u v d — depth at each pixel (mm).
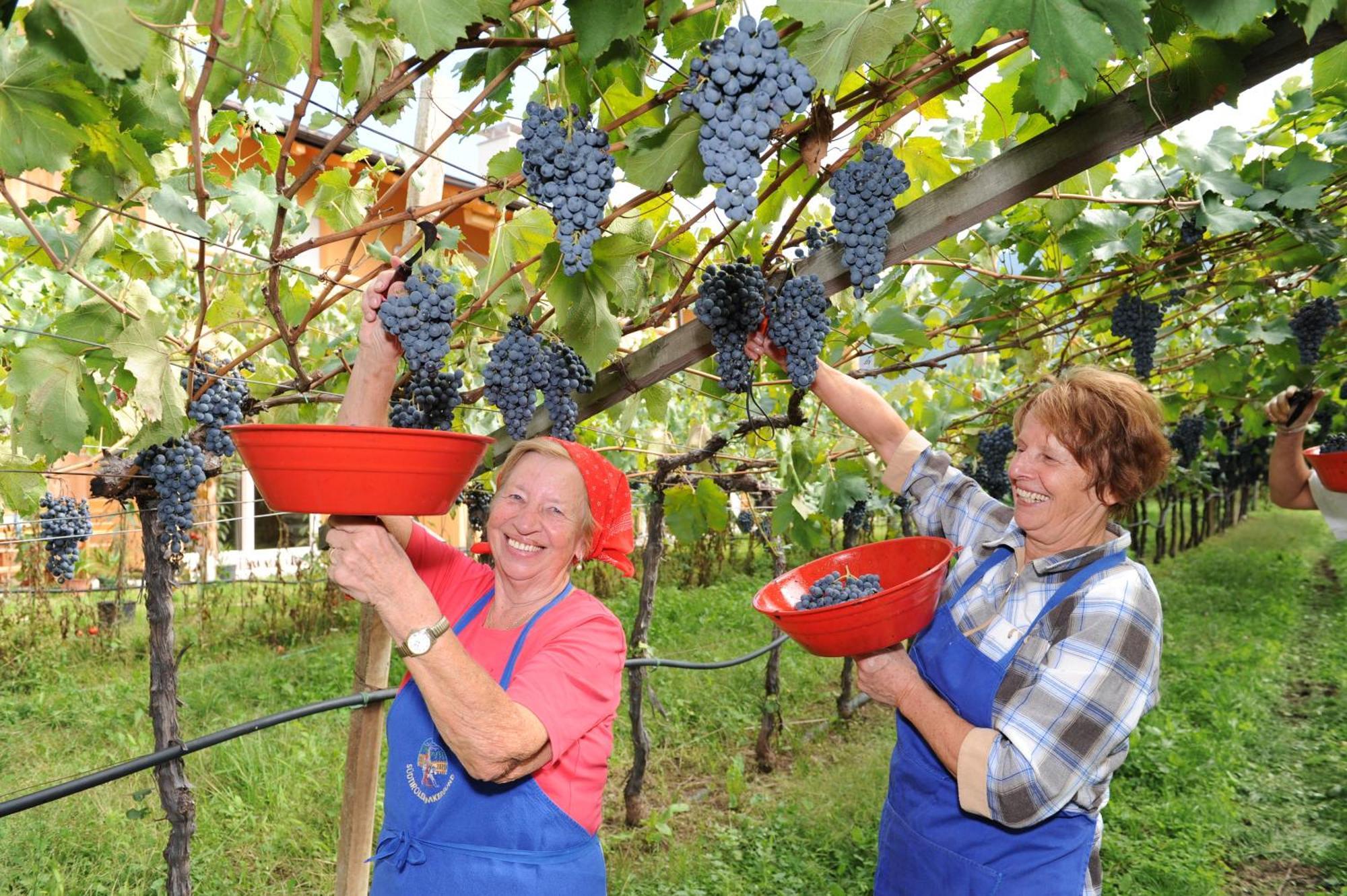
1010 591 2070
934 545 2203
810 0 1304
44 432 2217
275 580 9891
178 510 2518
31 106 1447
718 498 5449
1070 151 1813
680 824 5285
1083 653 1844
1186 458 9172
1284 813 5508
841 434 5871
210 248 3332
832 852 4867
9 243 2859
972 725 1900
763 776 6047
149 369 2248
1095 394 1961
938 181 2764
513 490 2045
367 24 1622
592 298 2266
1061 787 1774
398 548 1520
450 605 2209
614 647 1990
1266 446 14953
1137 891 4480
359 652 3006
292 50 1924
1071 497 1985
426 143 2605
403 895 1958
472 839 1907
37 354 2199
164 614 2623
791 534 5277
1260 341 4977
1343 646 9336
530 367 2344
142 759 2344
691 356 2545
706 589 12055
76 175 1738
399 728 2029
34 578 8367
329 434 1304
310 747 5836
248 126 2564
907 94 2039
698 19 1786
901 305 4309
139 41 1032
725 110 1259
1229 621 10508
